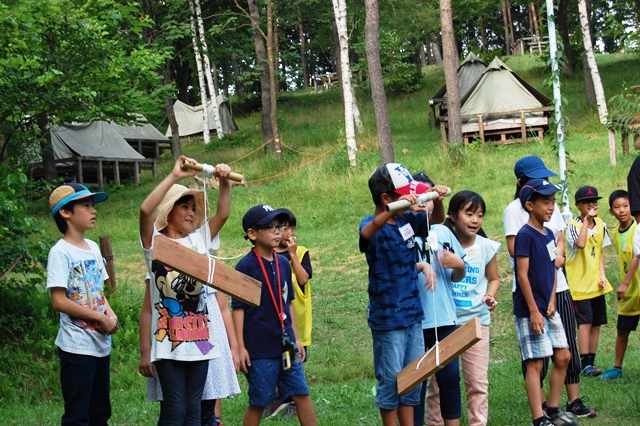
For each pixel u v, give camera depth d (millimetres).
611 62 41188
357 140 30484
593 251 7766
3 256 9266
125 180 30094
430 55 67625
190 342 4699
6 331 9672
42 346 9312
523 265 5684
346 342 10336
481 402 5680
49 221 20625
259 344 5250
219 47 37250
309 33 55719
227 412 7055
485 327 5773
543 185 5719
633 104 8516
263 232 5305
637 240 6594
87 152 28250
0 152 11984
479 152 23359
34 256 9383
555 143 8289
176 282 4691
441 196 4969
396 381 5012
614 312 10477
